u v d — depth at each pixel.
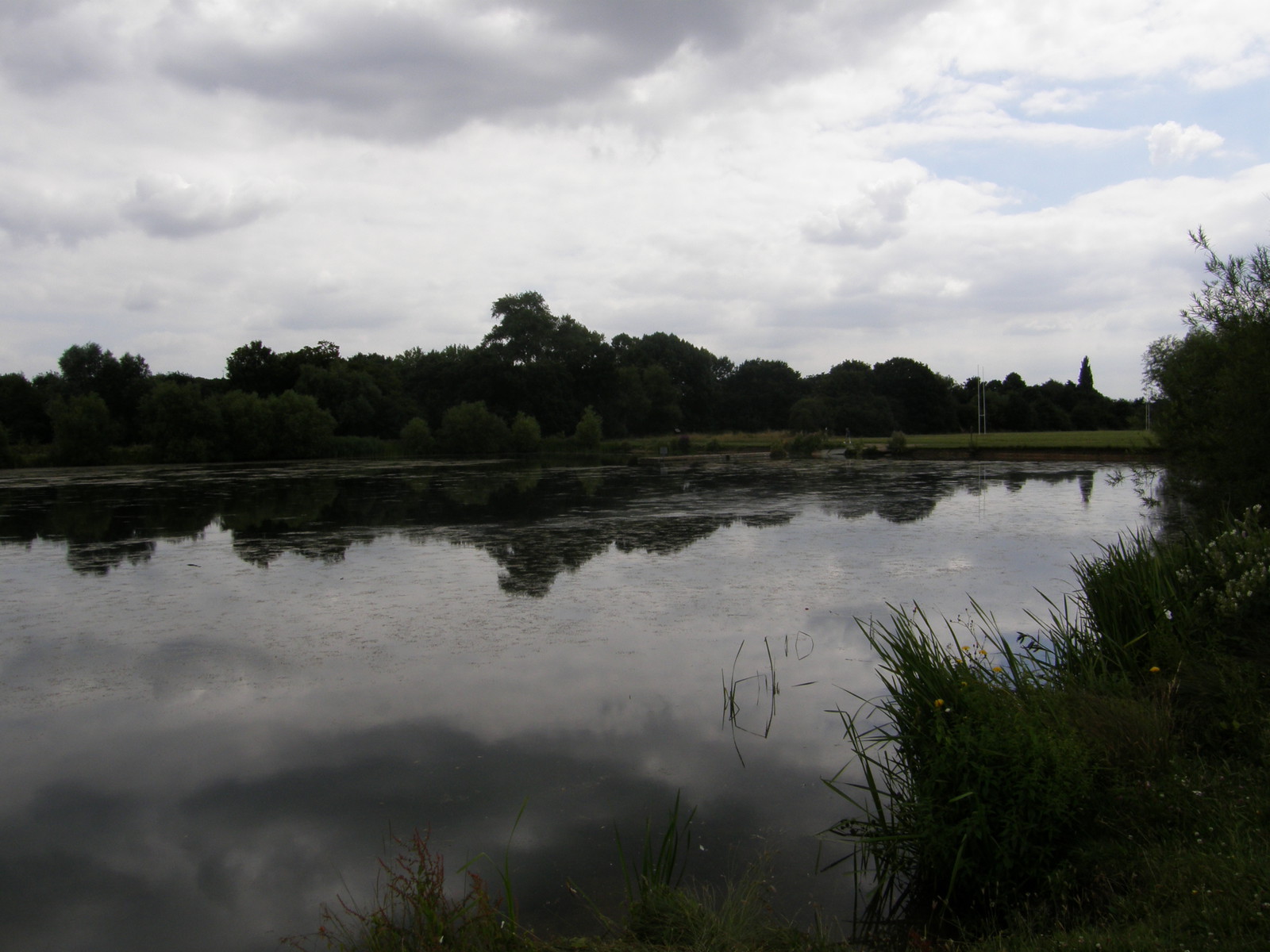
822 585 10.96
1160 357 15.18
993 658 7.58
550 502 21.98
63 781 5.74
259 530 17.23
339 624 9.55
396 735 6.39
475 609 10.10
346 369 64.38
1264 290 10.07
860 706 6.72
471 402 63.50
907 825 4.46
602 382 71.81
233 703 7.13
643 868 4.48
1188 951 3.00
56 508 22.02
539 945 3.60
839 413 81.88
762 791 5.37
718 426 92.62
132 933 4.12
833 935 3.83
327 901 4.34
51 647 8.76
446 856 4.67
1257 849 3.64
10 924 4.20
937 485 25.23
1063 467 31.72
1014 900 3.92
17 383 55.59
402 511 20.44
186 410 48.19
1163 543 10.44
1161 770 4.46
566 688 7.32
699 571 12.11
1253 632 5.85
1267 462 9.73
